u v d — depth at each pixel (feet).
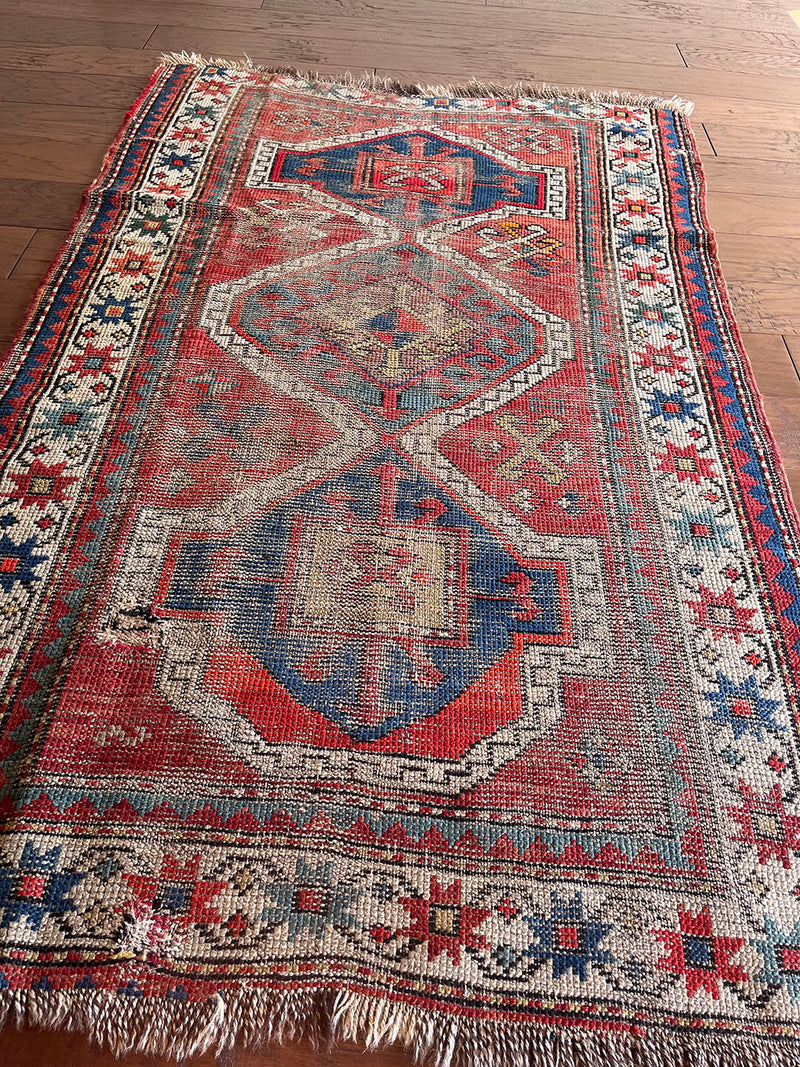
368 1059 3.29
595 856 3.67
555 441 5.07
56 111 7.00
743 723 4.05
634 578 4.51
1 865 3.49
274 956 3.41
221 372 5.26
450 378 5.36
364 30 8.20
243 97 7.25
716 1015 3.36
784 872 3.65
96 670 4.03
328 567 4.46
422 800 3.78
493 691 4.09
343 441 4.99
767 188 6.95
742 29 8.64
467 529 4.65
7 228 6.05
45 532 4.49
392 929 3.49
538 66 7.96
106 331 5.42
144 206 6.20
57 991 3.29
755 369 5.65
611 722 4.02
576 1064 3.28
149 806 3.69
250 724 3.93
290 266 5.93
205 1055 3.27
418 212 6.39
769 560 4.61
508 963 3.43
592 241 6.28
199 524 4.58
